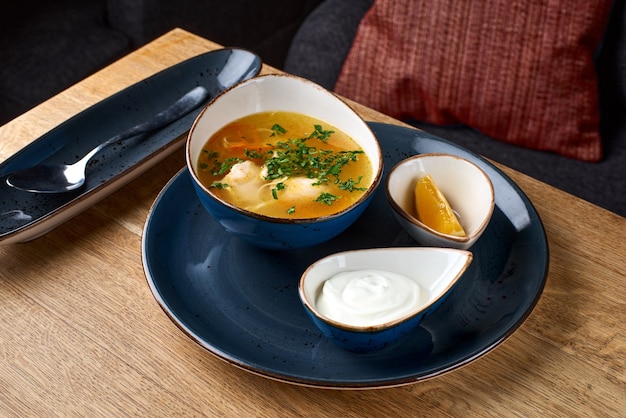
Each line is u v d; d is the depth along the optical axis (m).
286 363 0.70
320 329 0.69
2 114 1.33
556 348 0.73
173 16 1.41
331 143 0.80
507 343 0.73
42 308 0.74
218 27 1.51
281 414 0.69
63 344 0.72
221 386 0.70
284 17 1.67
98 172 0.84
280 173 0.76
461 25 1.13
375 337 0.68
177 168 0.86
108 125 0.88
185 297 0.73
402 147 0.86
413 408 0.69
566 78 1.11
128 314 0.74
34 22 1.38
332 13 1.33
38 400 0.68
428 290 0.72
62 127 0.85
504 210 0.80
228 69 0.94
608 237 0.81
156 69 0.97
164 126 0.89
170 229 0.78
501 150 1.17
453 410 0.69
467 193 0.79
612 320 0.75
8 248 0.78
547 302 0.76
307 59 1.30
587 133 1.14
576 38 1.10
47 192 0.80
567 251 0.80
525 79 1.12
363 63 1.21
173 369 0.71
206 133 0.79
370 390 0.70
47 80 1.32
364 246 0.78
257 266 0.76
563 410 0.69
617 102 1.20
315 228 0.71
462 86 1.15
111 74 0.96
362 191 0.76
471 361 0.68
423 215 0.77
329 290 0.70
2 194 0.79
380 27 1.20
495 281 0.76
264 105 0.82
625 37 1.16
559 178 1.13
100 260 0.77
